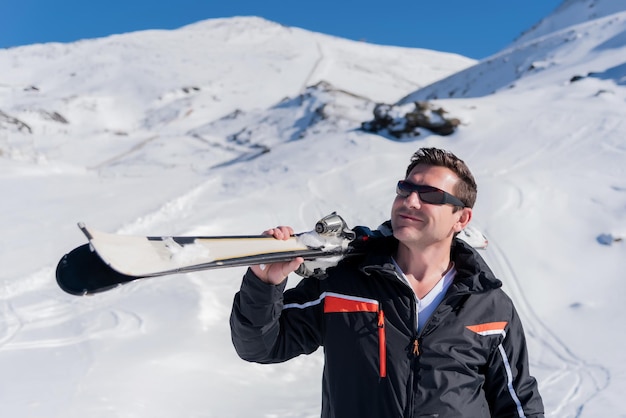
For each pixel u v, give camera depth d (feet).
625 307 32.09
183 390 20.17
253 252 6.15
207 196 49.67
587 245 38.19
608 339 29.12
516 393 6.87
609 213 41.06
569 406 22.61
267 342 6.72
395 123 65.87
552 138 57.88
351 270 7.07
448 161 6.95
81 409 17.65
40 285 29.30
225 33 363.15
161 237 5.77
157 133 157.17
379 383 6.56
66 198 45.98
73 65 273.33
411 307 6.75
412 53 369.71
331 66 301.43
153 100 220.64
